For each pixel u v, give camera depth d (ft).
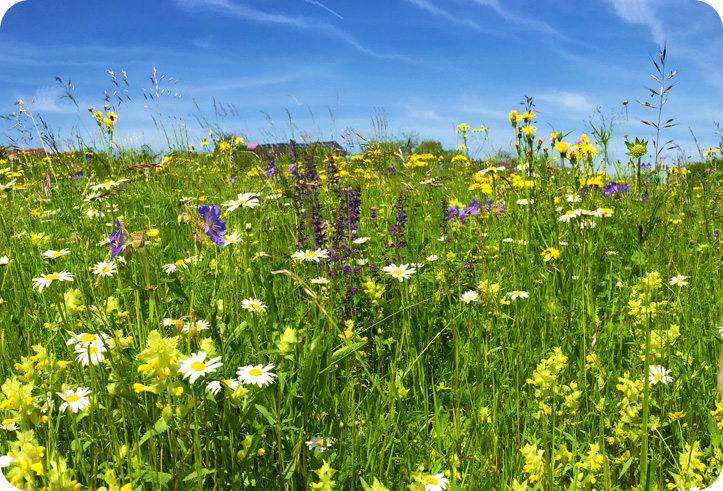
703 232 3.90
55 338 2.00
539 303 2.76
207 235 1.93
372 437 1.77
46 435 1.50
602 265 3.17
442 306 2.68
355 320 2.46
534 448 1.55
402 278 2.59
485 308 2.46
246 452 1.47
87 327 1.87
